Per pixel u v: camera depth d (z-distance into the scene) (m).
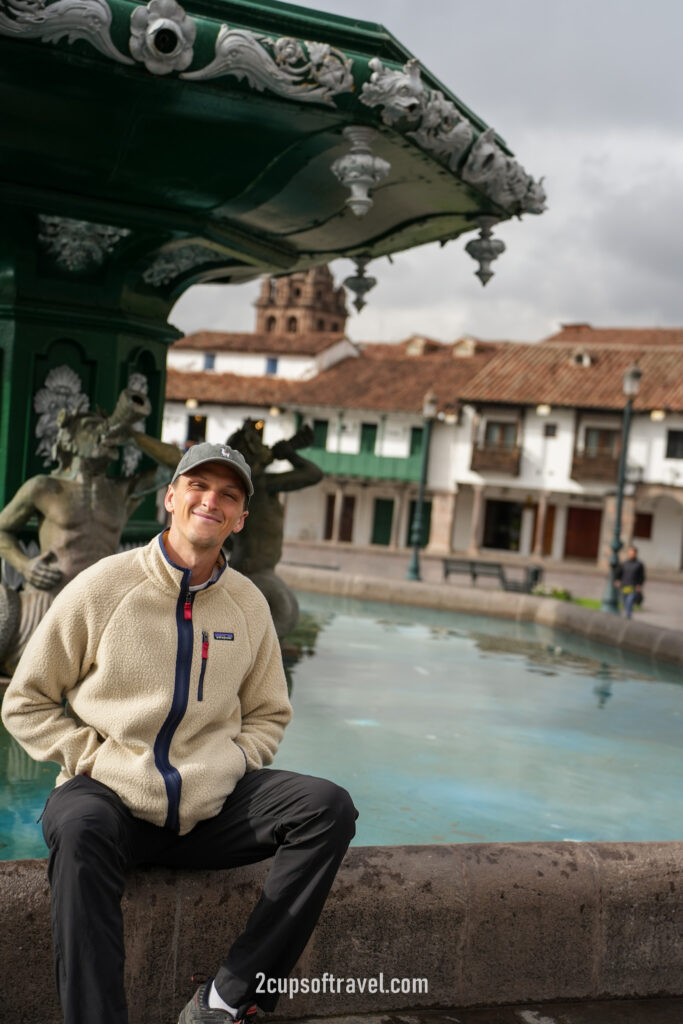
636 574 20.45
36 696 2.62
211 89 4.93
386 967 2.93
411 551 45.59
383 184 6.53
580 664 9.71
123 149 5.64
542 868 3.08
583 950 3.08
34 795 4.35
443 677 8.37
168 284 7.45
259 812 2.60
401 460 46.78
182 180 6.04
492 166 6.25
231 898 2.77
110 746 2.58
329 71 5.00
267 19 4.92
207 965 2.76
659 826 4.77
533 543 45.84
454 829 4.48
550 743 6.31
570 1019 2.98
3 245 6.48
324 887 2.50
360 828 4.39
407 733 6.23
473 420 45.44
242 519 2.71
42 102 5.14
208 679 2.63
